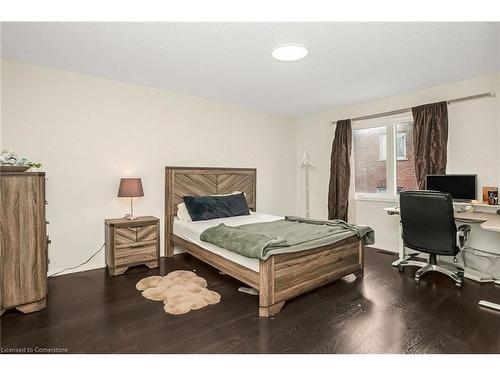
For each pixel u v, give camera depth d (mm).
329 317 2141
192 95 3945
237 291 2623
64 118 3012
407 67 2869
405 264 3238
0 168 2098
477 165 3172
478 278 2877
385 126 4156
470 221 2723
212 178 4152
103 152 3270
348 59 2664
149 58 2662
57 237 3000
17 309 2164
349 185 4406
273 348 1750
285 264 2279
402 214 2992
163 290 2619
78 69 2961
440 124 3355
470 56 2609
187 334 1901
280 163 5152
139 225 3180
